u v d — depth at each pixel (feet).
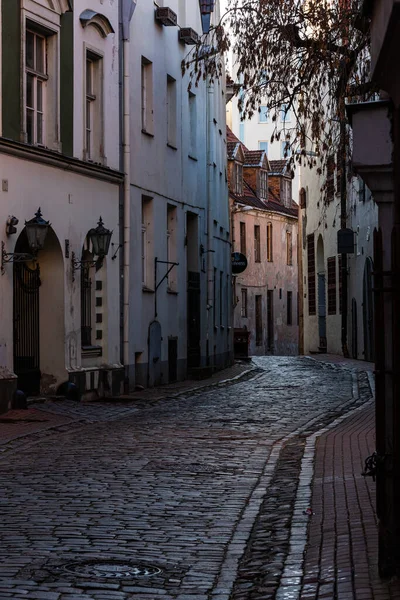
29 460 48.14
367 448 49.75
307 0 62.95
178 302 109.60
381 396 24.93
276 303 249.96
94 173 84.64
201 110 122.83
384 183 24.94
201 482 41.50
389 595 22.65
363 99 61.00
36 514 34.40
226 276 148.15
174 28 109.40
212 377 117.08
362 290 139.13
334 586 23.90
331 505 34.68
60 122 80.12
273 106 63.98
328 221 166.91
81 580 25.61
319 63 62.39
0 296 69.56
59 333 79.05
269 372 129.39
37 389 78.74
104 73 88.28
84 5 84.07
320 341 181.98
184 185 113.19
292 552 28.22
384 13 21.18
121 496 38.01
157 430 61.52
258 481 41.83
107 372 86.69
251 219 233.96
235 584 25.44
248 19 63.87
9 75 72.08
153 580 25.75
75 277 81.25
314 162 66.23
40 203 75.36
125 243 91.61
